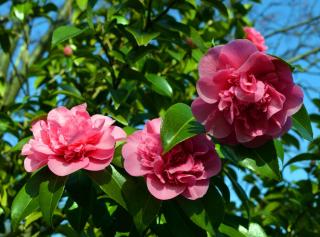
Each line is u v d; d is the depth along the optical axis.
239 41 0.52
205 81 0.53
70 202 0.67
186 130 0.55
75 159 0.55
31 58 1.57
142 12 0.81
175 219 0.60
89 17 0.81
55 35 0.77
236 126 0.53
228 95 0.52
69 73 1.19
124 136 0.59
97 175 0.56
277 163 0.55
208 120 0.54
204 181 0.55
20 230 0.88
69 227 0.75
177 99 1.04
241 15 1.25
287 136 1.09
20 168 1.03
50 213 0.54
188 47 0.87
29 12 1.20
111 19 0.83
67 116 0.57
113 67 0.92
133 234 0.65
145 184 0.56
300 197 0.96
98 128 0.55
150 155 0.55
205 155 0.55
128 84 0.89
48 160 0.55
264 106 0.52
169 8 0.83
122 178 0.57
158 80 0.84
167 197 0.54
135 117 0.89
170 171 0.54
